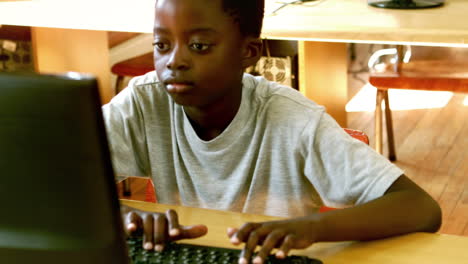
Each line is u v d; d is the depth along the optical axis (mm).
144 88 1310
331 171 1177
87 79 606
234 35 1077
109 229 660
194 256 947
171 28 1048
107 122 1291
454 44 1721
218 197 1277
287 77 2691
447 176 3064
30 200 649
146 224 996
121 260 680
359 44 5062
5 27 3145
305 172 1222
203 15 1038
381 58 4703
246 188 1265
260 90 1242
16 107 609
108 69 2951
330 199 1199
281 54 2807
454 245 1026
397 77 2730
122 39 4016
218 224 1118
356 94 4258
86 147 625
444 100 4105
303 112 1205
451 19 1893
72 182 638
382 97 2832
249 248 928
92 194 644
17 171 638
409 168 3160
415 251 1009
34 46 2697
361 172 1136
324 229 991
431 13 2008
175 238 1006
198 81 1068
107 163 643
